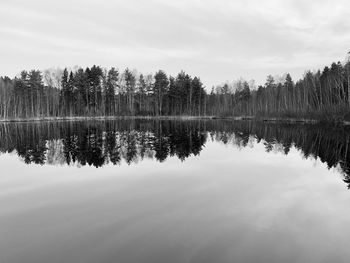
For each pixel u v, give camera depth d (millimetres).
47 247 8242
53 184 15180
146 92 111500
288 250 7996
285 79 115625
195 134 42156
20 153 25344
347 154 24125
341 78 76500
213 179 16031
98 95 105562
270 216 10539
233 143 31719
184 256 7621
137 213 10812
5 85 95562
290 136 38000
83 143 31875
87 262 7406
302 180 15836
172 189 14062
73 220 10219
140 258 7535
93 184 15078
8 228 9633
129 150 26719
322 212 10969
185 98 107125
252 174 17266
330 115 58500
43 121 80438
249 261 7414
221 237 8750
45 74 103875
